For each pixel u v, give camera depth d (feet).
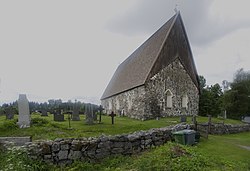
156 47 114.73
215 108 146.82
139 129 52.03
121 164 29.27
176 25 113.91
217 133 72.95
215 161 31.91
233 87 181.37
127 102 119.34
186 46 115.75
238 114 172.14
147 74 102.58
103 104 186.09
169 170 26.37
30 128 46.11
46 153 27.66
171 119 94.73
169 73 108.06
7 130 44.55
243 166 32.45
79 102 116.16
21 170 23.29
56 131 45.65
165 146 35.12
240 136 73.67
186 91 112.06
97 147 30.66
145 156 31.12
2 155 27.07
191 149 35.17
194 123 57.47
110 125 59.11
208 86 182.70
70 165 28.35
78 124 60.59
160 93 104.78
